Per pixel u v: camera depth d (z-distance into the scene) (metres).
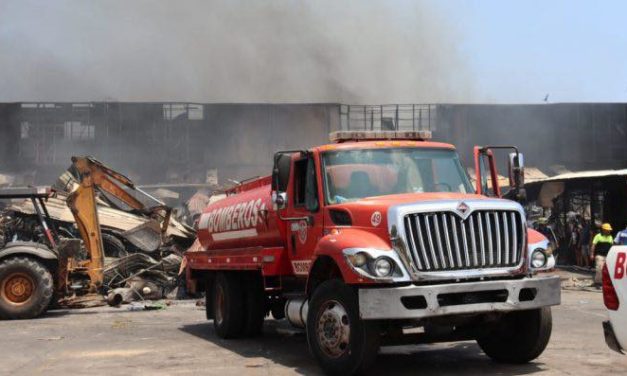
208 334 11.32
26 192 15.02
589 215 24.78
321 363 7.48
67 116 52.09
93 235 15.42
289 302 8.81
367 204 7.41
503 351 8.07
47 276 13.80
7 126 51.56
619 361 8.03
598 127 54.97
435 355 8.79
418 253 6.97
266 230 9.55
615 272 5.47
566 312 13.15
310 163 8.35
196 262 11.95
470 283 6.92
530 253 7.46
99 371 8.04
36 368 8.28
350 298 7.11
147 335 11.20
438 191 8.34
